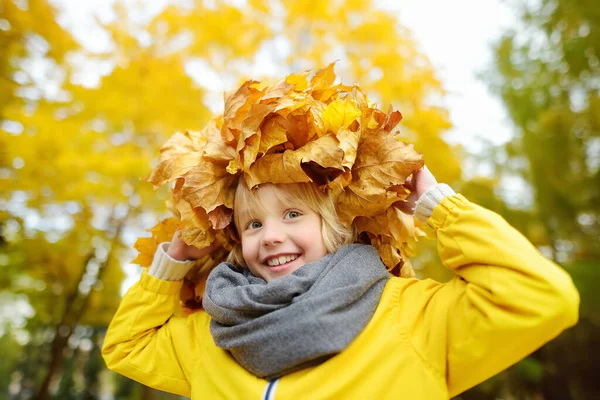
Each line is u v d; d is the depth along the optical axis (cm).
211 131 129
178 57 553
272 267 111
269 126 106
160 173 121
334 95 120
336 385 89
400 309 101
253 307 97
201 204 114
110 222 611
